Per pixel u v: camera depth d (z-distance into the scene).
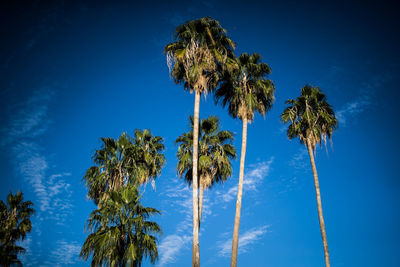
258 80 21.44
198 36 18.73
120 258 16.52
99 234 17.00
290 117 23.91
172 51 18.98
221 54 18.86
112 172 24.27
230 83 22.16
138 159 25.86
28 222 29.09
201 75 18.19
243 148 20.09
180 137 25.83
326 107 24.11
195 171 16.48
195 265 14.37
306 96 24.50
